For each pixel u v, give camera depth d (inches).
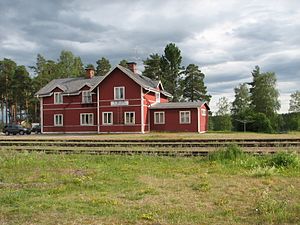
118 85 1771.7
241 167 502.9
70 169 501.0
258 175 433.1
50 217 262.8
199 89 3122.5
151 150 688.4
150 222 249.6
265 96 2871.6
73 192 351.6
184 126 1712.6
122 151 688.4
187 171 476.1
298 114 2352.4
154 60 3174.2
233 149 582.2
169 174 457.1
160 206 296.0
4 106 3314.5
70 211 279.0
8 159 596.4
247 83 3088.1
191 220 253.4
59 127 1948.8
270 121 1940.2
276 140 753.6
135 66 1969.7
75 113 1910.7
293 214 258.8
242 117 1895.9
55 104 1959.9
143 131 1720.0
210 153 594.2
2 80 3213.6
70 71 3425.2
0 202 308.7
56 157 636.7
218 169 485.7
